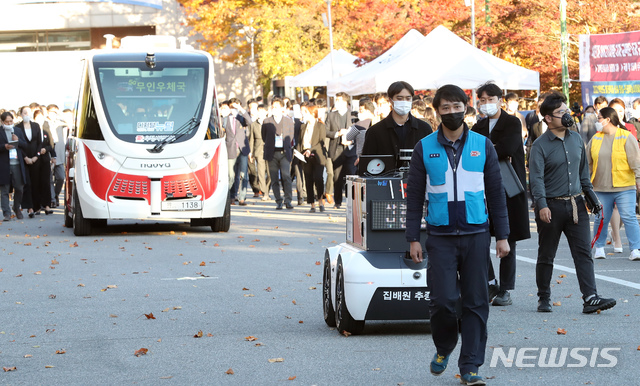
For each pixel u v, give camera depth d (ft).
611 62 155.43
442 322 39.93
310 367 44.14
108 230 116.67
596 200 58.65
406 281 50.29
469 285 39.73
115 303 63.36
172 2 407.85
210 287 69.67
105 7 412.98
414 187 40.04
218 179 108.58
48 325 55.93
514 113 98.53
